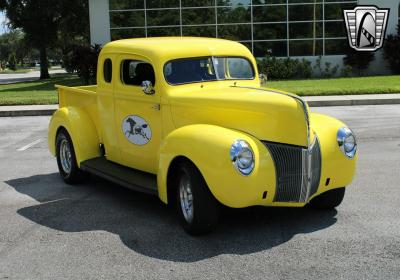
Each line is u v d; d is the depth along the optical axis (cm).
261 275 434
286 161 508
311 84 2234
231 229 548
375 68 2880
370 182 732
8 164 938
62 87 809
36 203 675
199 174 507
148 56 611
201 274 440
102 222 588
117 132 679
